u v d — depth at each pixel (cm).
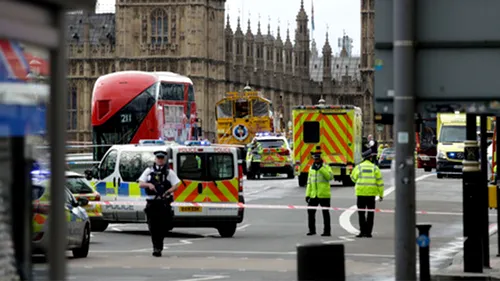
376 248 6906
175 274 5438
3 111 1998
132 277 5300
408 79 3359
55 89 2081
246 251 6756
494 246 6825
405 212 3381
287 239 7625
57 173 2105
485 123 5425
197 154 7812
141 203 8219
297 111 14412
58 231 2128
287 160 18412
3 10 1942
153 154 8300
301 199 12331
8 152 2031
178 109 15538
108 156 8531
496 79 3428
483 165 5425
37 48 2056
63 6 2084
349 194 12912
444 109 3447
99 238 7838
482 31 3425
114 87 14838
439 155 16575
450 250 6750
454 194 12712
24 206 2095
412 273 3397
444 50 3438
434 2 3428
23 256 2102
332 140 14350
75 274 5425
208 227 8081
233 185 7850
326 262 3102
